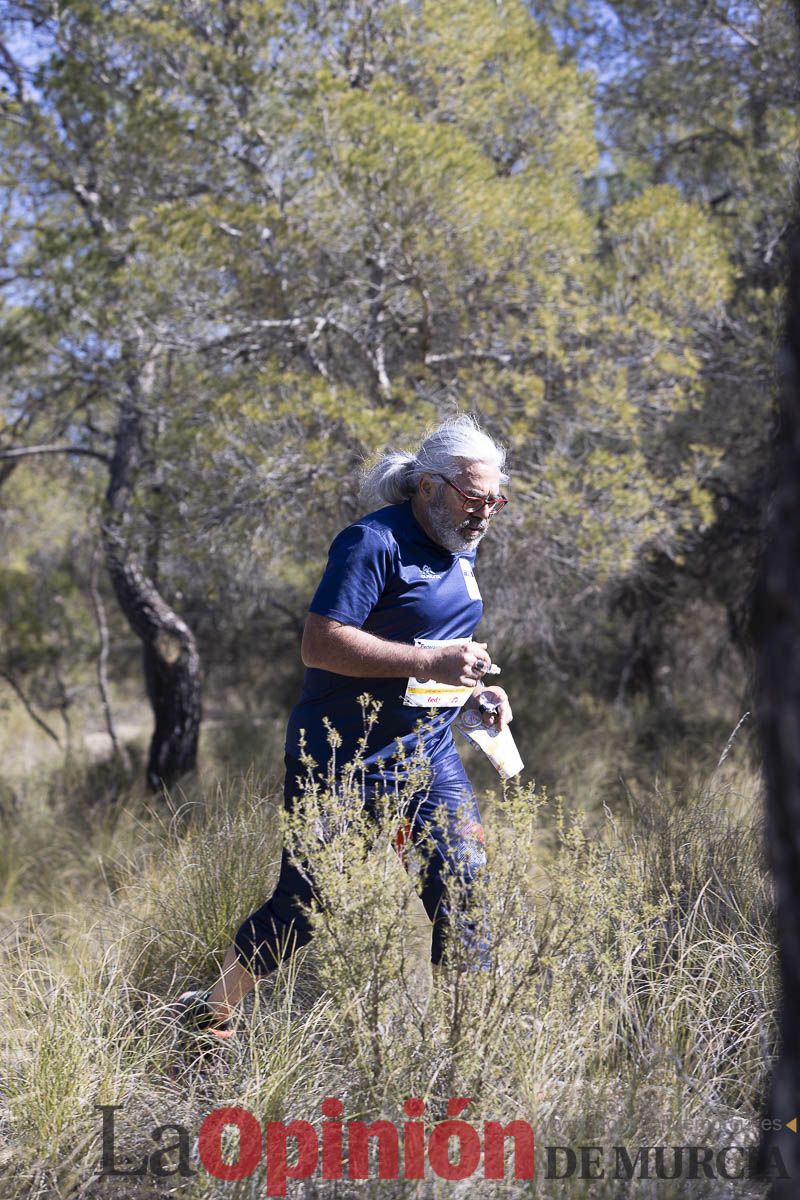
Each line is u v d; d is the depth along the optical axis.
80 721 17.86
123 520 11.07
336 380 10.41
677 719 13.19
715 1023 4.14
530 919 3.97
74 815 11.15
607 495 9.51
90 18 10.36
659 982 4.25
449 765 4.35
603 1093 3.63
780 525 2.48
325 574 4.21
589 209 13.95
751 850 5.09
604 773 10.67
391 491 4.44
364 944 3.70
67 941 5.61
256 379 9.73
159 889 5.75
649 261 10.34
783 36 11.03
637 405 10.15
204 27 10.27
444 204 8.81
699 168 13.52
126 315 10.01
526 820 3.84
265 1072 3.85
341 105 8.84
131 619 12.77
